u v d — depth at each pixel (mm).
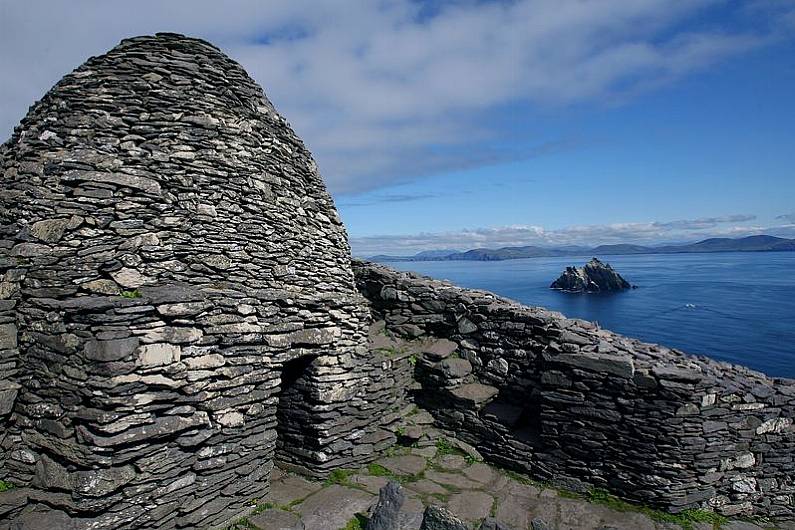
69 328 5434
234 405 6406
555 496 7637
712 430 7242
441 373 9469
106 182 6410
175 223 6789
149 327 5508
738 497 7449
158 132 6988
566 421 7984
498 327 9500
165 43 7469
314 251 8609
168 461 5727
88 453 5129
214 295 6168
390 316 10891
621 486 7523
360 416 8219
